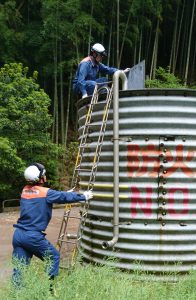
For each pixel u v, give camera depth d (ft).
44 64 50.65
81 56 48.08
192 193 16.47
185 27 57.21
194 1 51.93
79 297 9.73
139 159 16.47
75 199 14.39
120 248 16.63
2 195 41.93
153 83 45.27
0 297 9.56
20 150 40.70
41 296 9.35
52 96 55.31
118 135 16.53
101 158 17.29
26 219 13.92
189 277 14.05
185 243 16.33
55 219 32.58
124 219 16.58
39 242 13.62
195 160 16.58
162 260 16.15
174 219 16.20
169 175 16.26
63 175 47.55
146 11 49.52
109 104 16.98
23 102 39.96
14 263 11.43
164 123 16.29
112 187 16.76
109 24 48.98
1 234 26.50
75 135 54.34
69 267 15.20
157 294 11.30
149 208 16.25
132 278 13.85
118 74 16.85
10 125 39.06
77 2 43.14
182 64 58.85
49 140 41.96
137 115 16.53
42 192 14.11
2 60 48.19
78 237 17.24
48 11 44.11
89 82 19.29
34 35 48.01
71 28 43.57
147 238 16.24
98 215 17.31
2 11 46.78
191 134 16.44
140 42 49.73
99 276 10.83
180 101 16.34
